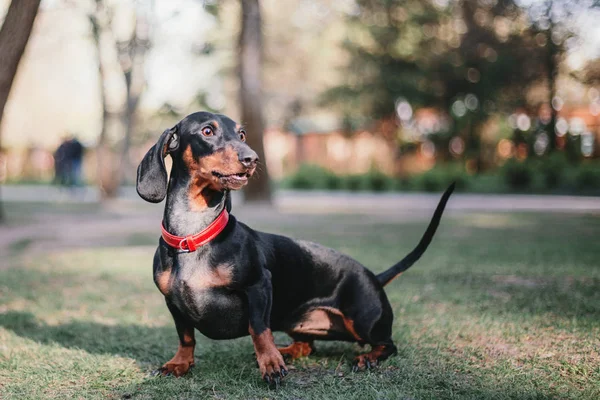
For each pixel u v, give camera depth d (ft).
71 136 81.51
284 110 146.30
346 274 11.57
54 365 11.57
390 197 77.77
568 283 19.01
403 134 112.88
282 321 11.41
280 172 139.13
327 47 136.67
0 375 11.08
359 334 11.50
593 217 43.70
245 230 10.75
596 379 10.44
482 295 17.51
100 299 17.98
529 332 13.47
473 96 103.14
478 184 84.84
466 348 12.37
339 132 129.49
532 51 91.81
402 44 103.19
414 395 9.84
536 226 37.88
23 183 128.06
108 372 11.10
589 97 111.14
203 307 10.19
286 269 11.00
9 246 30.73
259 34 52.24
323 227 37.65
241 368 11.43
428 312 15.67
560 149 91.35
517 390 9.97
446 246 28.45
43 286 19.88
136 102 70.59
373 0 101.71
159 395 9.99
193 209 10.25
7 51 17.57
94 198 77.92
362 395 9.86
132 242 32.50
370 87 105.91
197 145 10.10
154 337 13.82
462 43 98.02
